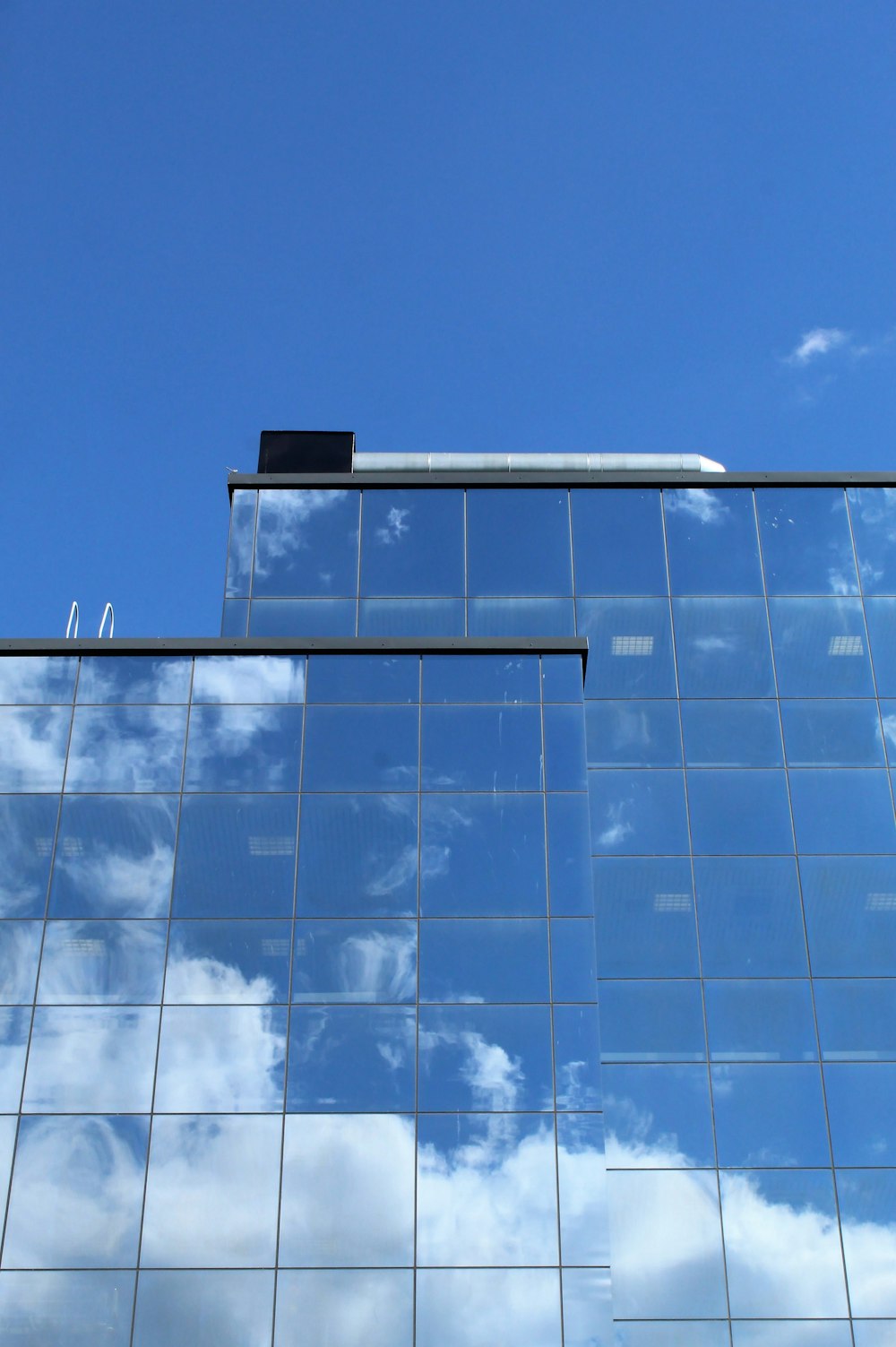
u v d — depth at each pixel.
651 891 27.34
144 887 24.20
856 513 31.89
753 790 28.47
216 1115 22.14
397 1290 20.72
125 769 25.41
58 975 23.39
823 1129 24.89
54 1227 21.23
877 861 27.64
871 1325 23.16
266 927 23.80
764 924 26.94
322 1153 21.80
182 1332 20.44
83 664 26.50
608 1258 20.89
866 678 29.77
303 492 32.59
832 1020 25.92
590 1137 21.84
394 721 25.75
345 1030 22.83
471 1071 22.45
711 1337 23.09
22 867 24.41
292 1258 20.97
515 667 26.28
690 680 29.80
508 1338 20.34
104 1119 22.12
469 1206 21.34
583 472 32.41
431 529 32.03
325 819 24.80
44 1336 20.39
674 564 31.31
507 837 24.53
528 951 23.45
